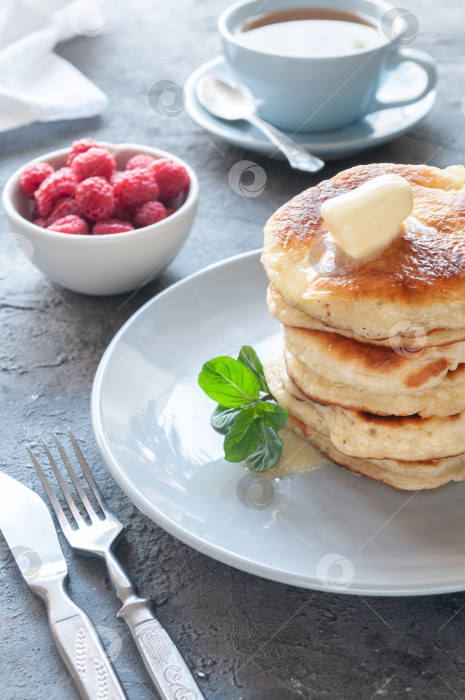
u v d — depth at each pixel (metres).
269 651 0.59
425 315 0.60
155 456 0.65
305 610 0.61
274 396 0.68
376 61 0.83
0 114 0.91
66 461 0.66
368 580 0.58
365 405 0.63
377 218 0.61
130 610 0.60
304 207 0.65
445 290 0.60
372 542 0.61
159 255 0.76
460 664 0.59
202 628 0.60
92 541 0.63
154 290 0.78
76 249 0.74
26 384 0.72
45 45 0.96
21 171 0.78
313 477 0.64
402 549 0.61
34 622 0.61
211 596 0.61
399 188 0.61
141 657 0.59
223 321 0.72
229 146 0.90
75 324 0.76
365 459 0.65
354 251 0.61
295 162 0.82
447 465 0.64
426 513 0.63
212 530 0.61
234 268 0.73
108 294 0.78
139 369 0.68
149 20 1.09
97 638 0.59
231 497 0.63
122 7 1.12
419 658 0.59
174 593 0.62
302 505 0.63
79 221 0.75
